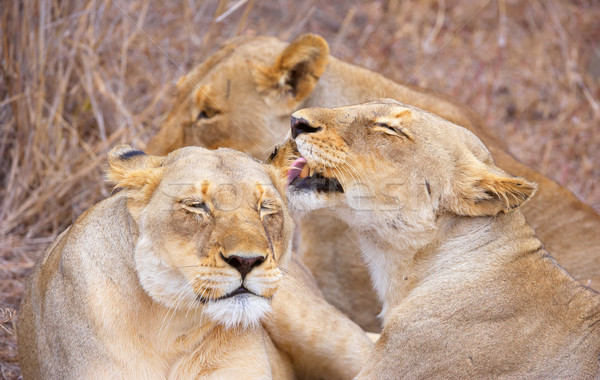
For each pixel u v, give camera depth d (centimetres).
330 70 877
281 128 887
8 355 732
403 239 638
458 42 1471
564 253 808
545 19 1517
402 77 1360
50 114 1011
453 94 1339
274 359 664
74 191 1005
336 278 877
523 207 820
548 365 577
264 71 876
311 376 717
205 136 902
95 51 1073
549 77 1412
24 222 966
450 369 593
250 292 526
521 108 1342
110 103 1086
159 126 1088
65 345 555
